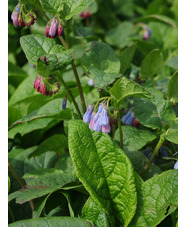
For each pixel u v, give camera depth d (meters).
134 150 0.41
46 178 0.40
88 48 0.42
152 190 0.38
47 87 0.38
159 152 0.45
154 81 0.50
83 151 0.37
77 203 0.40
